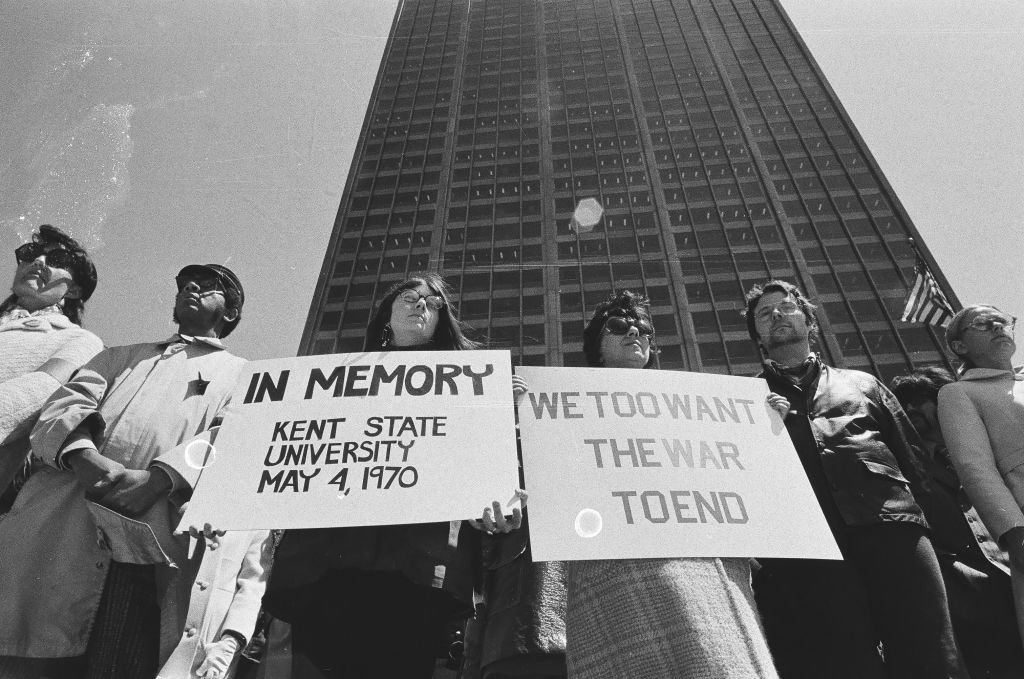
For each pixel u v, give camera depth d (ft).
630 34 194.80
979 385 9.80
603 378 8.13
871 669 7.50
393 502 6.80
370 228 151.33
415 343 9.55
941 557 9.45
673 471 7.25
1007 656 8.77
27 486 7.76
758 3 195.42
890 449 9.09
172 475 7.27
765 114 166.71
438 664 10.08
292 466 7.08
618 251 144.05
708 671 5.32
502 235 148.36
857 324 127.65
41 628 6.84
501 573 8.24
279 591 7.15
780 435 7.93
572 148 165.37
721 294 135.33
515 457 7.21
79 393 7.95
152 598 7.53
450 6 210.18
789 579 8.40
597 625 6.17
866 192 147.54
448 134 173.27
